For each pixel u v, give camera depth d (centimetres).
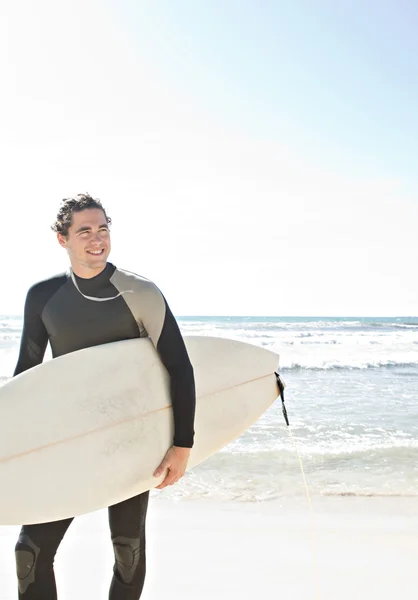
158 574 299
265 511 396
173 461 206
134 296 205
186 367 206
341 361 1354
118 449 203
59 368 204
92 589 286
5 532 368
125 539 204
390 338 2211
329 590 281
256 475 477
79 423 201
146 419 209
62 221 201
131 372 209
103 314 205
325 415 731
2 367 1293
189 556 322
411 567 309
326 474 479
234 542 342
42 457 195
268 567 308
